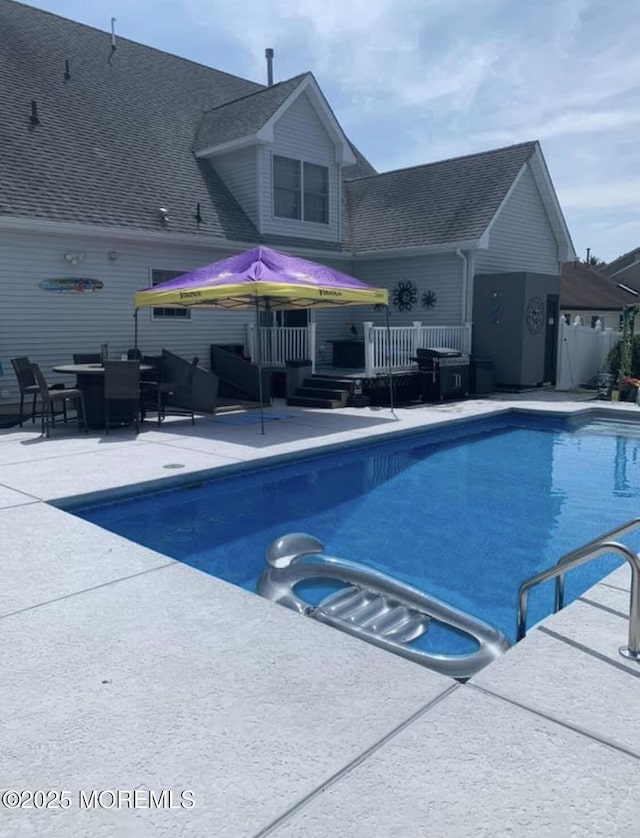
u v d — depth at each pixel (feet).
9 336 37.29
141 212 42.63
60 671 9.78
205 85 60.80
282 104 49.47
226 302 39.63
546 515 23.04
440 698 8.95
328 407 43.09
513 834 6.45
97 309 41.06
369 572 15.51
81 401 33.14
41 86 46.75
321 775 7.39
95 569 14.11
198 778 7.38
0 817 6.80
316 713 8.63
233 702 8.92
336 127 53.98
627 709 8.55
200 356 47.50
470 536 20.94
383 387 46.06
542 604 15.94
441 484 27.14
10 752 7.85
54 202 38.27
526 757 7.64
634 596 9.82
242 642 10.73
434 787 7.15
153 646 10.58
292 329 47.91
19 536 16.43
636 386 46.78
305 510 23.56
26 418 36.09
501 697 8.91
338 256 55.52
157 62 58.75
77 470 24.52
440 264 54.13
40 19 53.06
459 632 13.43
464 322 53.06
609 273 151.64
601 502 24.64
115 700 8.99
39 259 38.06
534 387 54.08
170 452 28.22
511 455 32.65
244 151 50.16
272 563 15.83
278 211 51.57
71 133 44.73
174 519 22.36
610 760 7.56
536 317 52.19
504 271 56.65
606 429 39.68
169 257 44.45
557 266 63.26
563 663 9.77
